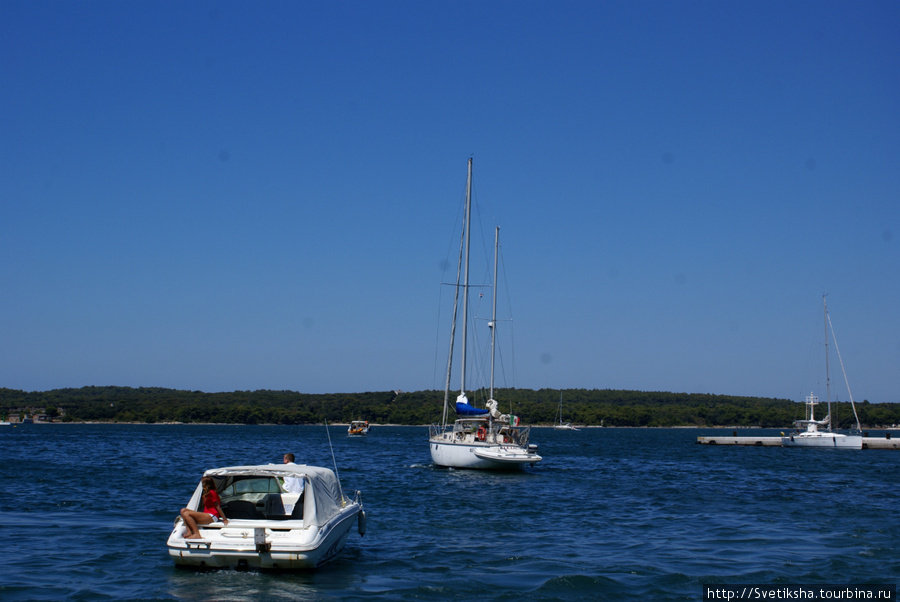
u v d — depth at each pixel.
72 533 20.56
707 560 18.22
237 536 14.86
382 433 151.50
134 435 128.25
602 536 21.59
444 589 14.90
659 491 34.53
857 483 40.81
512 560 17.94
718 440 99.44
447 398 46.28
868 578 16.45
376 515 24.94
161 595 13.94
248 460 55.72
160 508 25.97
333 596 14.16
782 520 25.16
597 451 78.06
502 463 40.38
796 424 89.88
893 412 170.88
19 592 14.14
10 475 38.62
